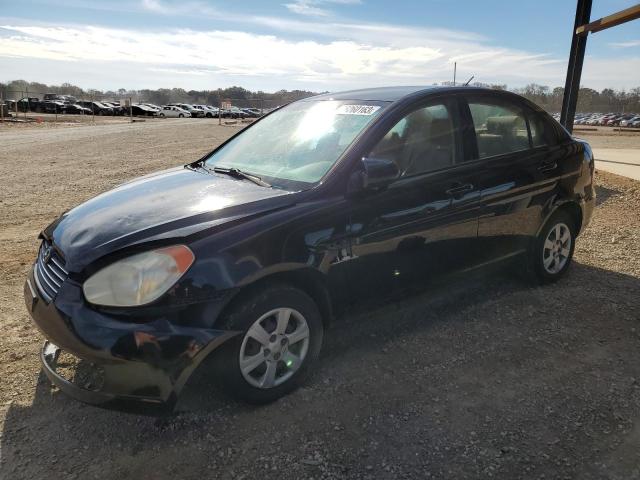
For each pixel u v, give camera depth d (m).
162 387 2.51
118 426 2.79
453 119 3.80
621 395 3.07
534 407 2.95
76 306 2.58
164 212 2.96
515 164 4.07
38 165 13.05
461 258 3.81
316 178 3.20
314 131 3.70
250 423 2.81
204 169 3.93
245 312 2.73
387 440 2.68
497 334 3.80
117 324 2.49
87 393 2.57
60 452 2.59
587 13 9.23
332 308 3.19
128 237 2.69
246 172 3.62
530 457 2.56
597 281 4.83
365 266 3.23
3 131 25.98
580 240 6.21
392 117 3.47
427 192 3.49
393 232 3.31
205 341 2.56
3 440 2.66
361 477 2.43
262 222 2.83
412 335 3.78
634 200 8.34
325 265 3.02
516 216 4.13
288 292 2.90
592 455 2.57
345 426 2.78
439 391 3.10
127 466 2.50
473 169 3.79
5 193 9.18
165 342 2.49
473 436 2.70
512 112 4.24
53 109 52.44
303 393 3.07
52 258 2.91
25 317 4.05
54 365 2.84
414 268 3.51
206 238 2.68
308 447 2.63
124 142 20.38
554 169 4.38
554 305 4.29
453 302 4.35
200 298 2.58
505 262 4.22
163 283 2.54
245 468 2.49
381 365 3.38
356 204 3.15
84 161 14.01
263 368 2.92
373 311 3.44
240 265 2.68
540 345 3.65
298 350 3.06
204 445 2.64
